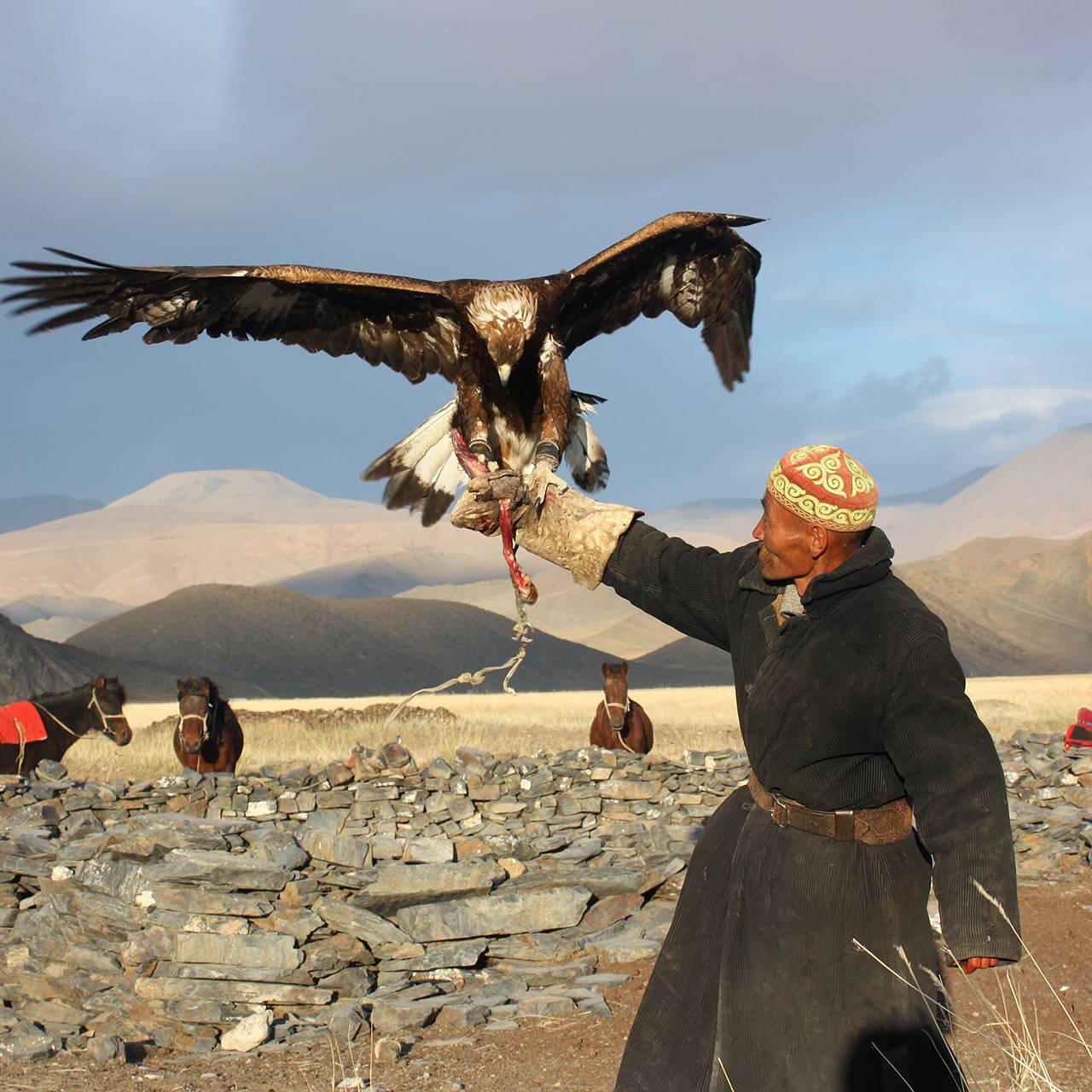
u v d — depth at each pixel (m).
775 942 3.29
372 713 27.67
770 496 3.44
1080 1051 5.66
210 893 7.95
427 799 9.63
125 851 8.47
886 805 3.34
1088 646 136.75
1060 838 9.92
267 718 26.77
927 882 3.37
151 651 97.25
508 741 22.80
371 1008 7.54
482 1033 6.98
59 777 10.84
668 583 3.90
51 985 7.93
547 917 8.29
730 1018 3.32
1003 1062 5.42
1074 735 11.77
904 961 3.22
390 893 8.20
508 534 4.04
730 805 3.62
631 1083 3.44
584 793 9.92
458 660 106.06
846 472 3.34
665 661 121.25
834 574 3.31
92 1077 6.60
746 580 3.57
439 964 7.96
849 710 3.25
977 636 140.12
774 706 3.35
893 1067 3.18
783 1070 3.24
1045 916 8.27
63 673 60.97
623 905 8.55
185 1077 6.54
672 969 3.51
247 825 8.78
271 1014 7.50
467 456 4.19
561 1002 7.23
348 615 111.50
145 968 7.85
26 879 8.69
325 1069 6.56
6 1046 7.07
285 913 7.94
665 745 21.89
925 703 3.16
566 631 199.00
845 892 3.27
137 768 17.73
